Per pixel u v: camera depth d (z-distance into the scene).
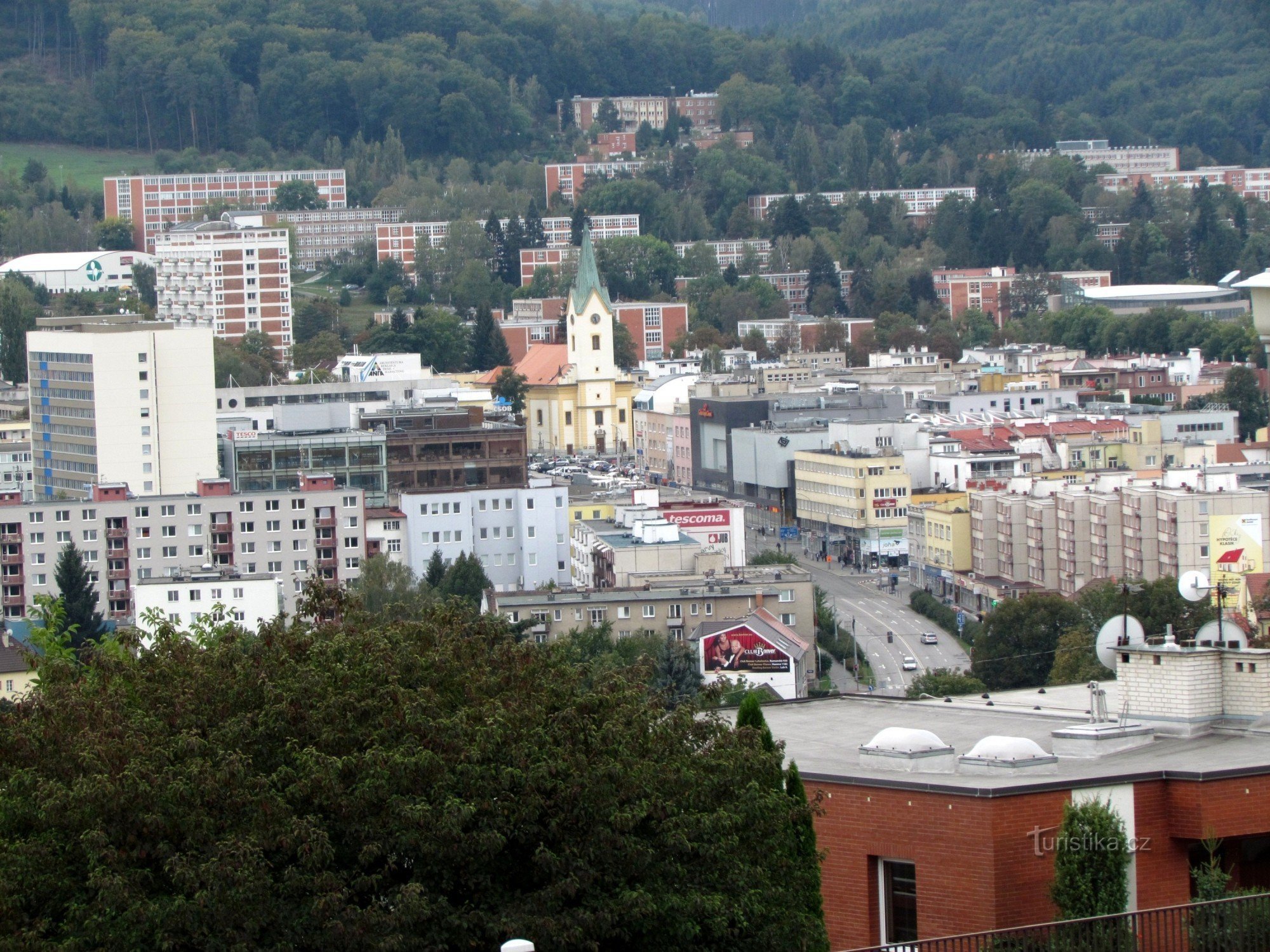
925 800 131.88
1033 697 171.38
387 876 136.38
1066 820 127.94
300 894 132.88
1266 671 144.50
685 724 148.50
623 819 135.12
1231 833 130.25
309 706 144.50
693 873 137.88
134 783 133.75
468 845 134.38
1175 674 145.75
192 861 132.88
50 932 134.00
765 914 135.12
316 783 136.12
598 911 134.12
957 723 159.00
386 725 141.75
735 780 139.75
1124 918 121.25
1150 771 132.12
